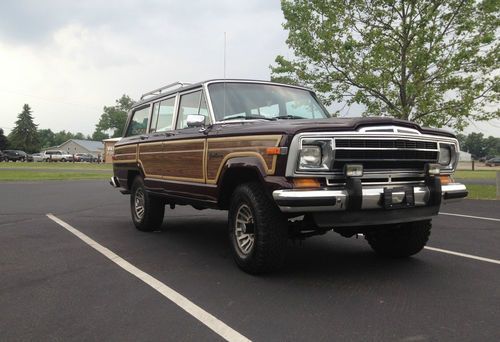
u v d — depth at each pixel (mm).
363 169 4375
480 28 14148
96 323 3543
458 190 5160
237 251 4949
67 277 4793
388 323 3492
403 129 4551
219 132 5195
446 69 14094
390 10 14328
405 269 5082
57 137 169125
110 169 40906
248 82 6113
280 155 4250
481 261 5461
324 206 4129
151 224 7422
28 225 8211
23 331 3404
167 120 6840
